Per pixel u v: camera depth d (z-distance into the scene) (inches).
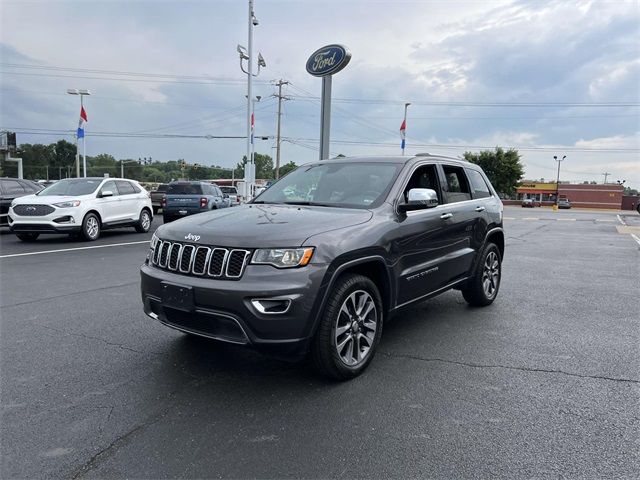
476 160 2581.2
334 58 542.6
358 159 192.4
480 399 130.2
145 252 413.1
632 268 358.0
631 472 97.3
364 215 150.2
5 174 2829.7
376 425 115.9
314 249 126.8
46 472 96.5
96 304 230.7
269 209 159.0
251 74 1037.8
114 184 541.0
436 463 100.3
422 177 183.9
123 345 172.1
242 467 98.7
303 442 108.1
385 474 96.5
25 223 455.8
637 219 1230.9
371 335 148.4
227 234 130.5
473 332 190.4
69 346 171.0
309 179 190.1
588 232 734.5
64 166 4468.5
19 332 186.7
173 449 105.0
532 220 1109.1
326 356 132.8
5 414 120.5
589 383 141.3
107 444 107.0
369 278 151.5
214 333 129.4
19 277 298.2
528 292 268.1
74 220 468.4
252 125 1052.5
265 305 121.6
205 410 123.1
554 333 189.8
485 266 227.5
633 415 121.6
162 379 142.5
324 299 128.4
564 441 109.0
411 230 163.9
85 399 129.1
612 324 203.0
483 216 220.1
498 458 102.2
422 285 174.4
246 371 148.6
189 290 127.6
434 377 144.9
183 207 713.6
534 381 142.6
